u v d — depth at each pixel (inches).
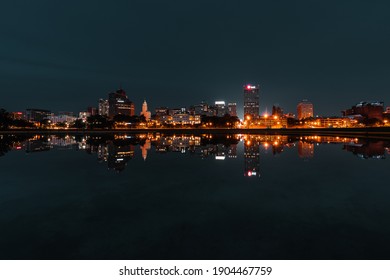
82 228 389.7
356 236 354.6
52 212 462.0
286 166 948.0
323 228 382.3
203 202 516.1
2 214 451.8
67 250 324.8
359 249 320.2
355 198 532.7
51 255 313.9
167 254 313.0
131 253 316.8
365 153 1330.0
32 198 551.2
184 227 390.3
